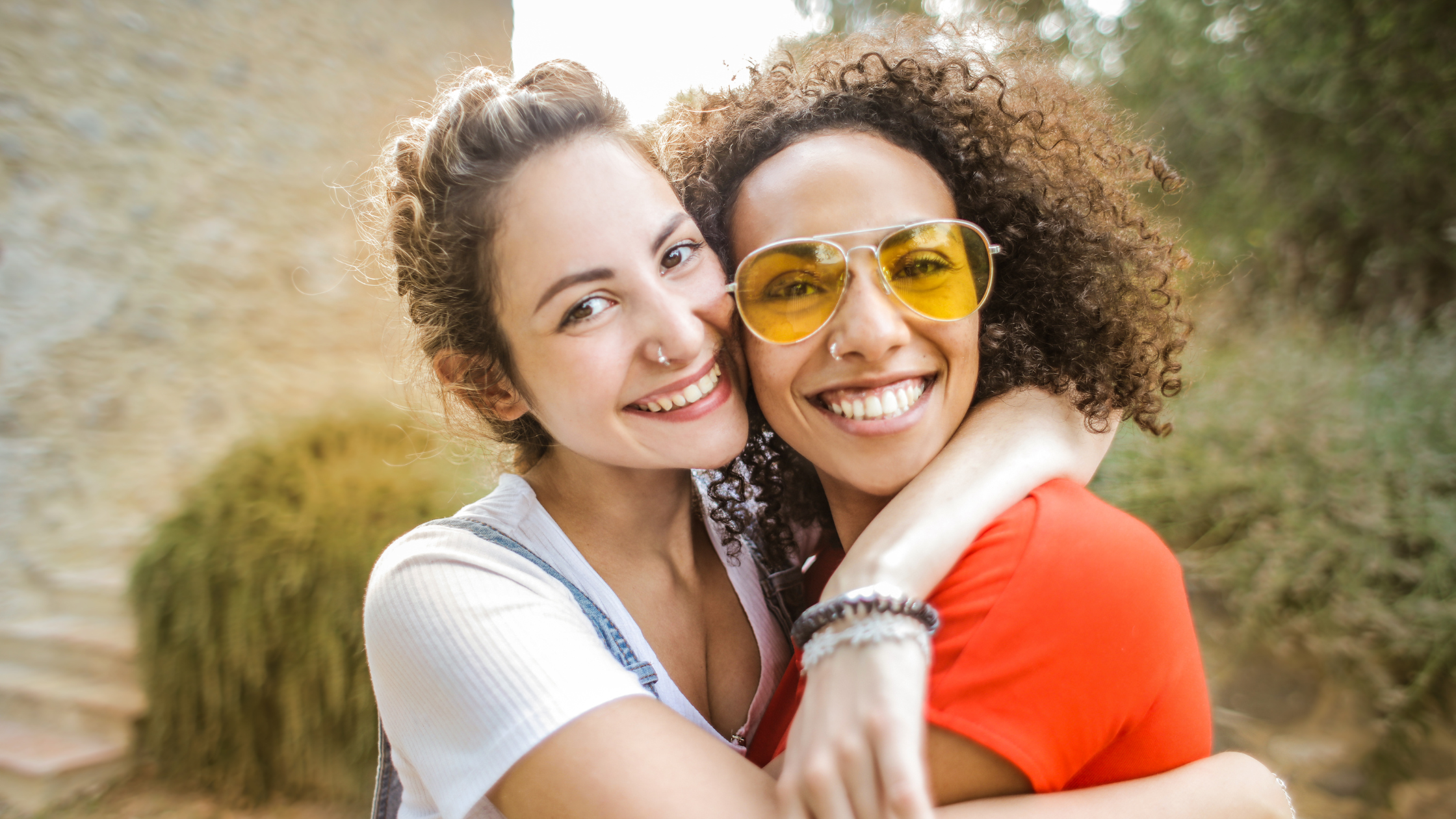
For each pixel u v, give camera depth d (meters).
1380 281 6.44
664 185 1.31
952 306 1.21
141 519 5.87
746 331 1.32
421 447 4.65
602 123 1.26
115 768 4.20
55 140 5.98
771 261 1.23
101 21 6.21
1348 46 5.78
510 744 1.00
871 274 1.19
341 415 4.87
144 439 6.11
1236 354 5.63
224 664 3.88
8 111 5.80
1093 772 1.05
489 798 1.06
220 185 6.68
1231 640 3.66
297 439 4.51
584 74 1.30
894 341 1.17
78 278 5.99
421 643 1.10
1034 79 1.51
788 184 1.25
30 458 5.64
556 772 0.98
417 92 7.92
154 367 6.23
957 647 0.98
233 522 4.00
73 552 5.60
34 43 5.93
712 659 1.45
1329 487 3.67
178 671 4.03
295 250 7.06
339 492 4.03
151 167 6.38
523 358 1.28
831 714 0.83
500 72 1.41
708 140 1.43
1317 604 3.42
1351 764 3.11
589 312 1.23
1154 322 1.47
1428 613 3.12
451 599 1.12
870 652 0.85
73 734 4.39
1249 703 3.48
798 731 0.86
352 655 3.74
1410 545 3.35
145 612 4.10
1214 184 6.87
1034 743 0.93
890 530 1.03
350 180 7.43
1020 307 1.37
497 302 1.27
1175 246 1.55
